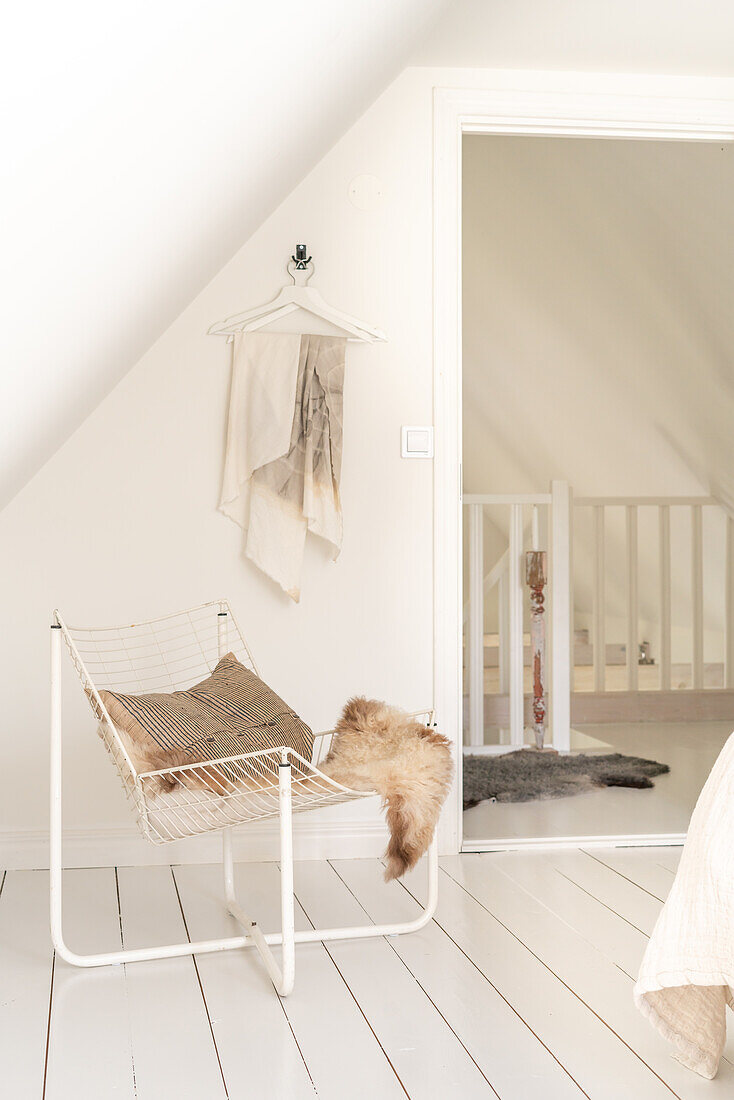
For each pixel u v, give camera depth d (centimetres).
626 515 498
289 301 284
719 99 301
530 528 500
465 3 251
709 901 151
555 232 453
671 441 506
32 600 279
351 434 289
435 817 204
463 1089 159
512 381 523
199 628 285
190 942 221
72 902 249
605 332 477
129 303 181
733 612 505
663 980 153
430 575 292
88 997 194
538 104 294
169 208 149
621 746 444
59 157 85
